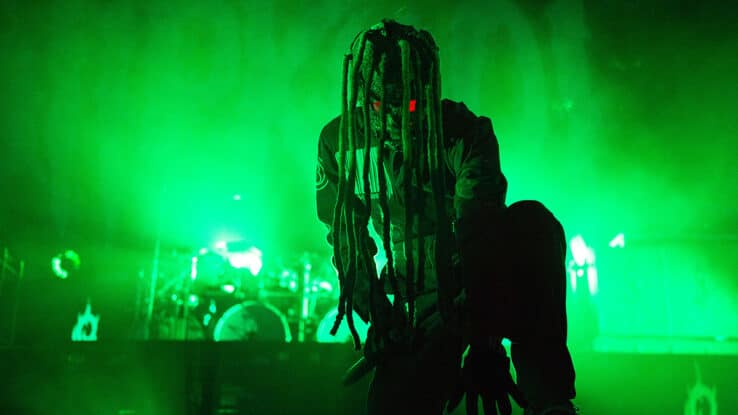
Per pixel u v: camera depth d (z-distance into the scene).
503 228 1.08
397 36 1.25
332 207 1.53
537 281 1.03
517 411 2.96
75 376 3.22
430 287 1.39
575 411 1.03
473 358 1.05
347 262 1.38
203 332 6.54
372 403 1.34
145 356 3.29
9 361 3.17
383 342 1.34
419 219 1.20
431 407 1.32
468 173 1.23
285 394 3.33
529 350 1.03
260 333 6.02
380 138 1.21
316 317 6.66
